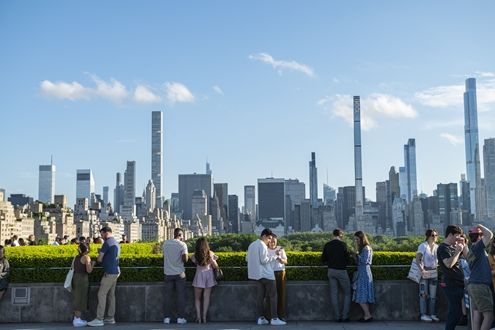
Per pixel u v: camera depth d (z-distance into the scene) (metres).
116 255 16.05
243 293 16.48
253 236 121.62
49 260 16.77
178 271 16.02
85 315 16.42
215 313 16.45
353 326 15.24
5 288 16.30
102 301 15.83
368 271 15.98
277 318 15.62
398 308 16.38
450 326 13.34
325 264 16.56
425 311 15.96
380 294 16.44
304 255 16.73
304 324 15.68
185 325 15.66
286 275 16.55
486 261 12.52
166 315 15.98
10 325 15.96
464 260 14.27
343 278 15.93
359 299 15.88
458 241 13.37
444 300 16.17
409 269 16.48
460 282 13.30
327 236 147.25
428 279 15.98
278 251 16.11
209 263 16.11
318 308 16.44
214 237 123.19
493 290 12.88
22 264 16.73
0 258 16.22
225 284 16.52
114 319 16.39
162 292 16.55
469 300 13.80
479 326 12.73
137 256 16.83
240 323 15.99
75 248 19.55
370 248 16.09
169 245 16.06
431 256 15.91
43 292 16.61
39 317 16.53
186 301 16.55
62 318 16.53
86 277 16.00
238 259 16.70
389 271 16.48
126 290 16.56
